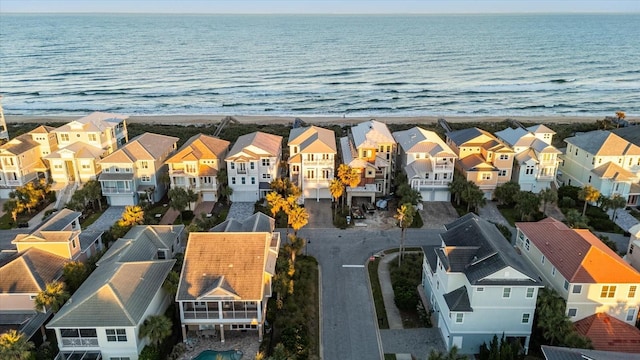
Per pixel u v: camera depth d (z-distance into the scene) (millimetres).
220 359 38281
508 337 42875
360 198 76625
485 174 75312
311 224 68312
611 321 42656
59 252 50125
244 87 179125
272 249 50562
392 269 56344
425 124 124125
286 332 42969
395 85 182875
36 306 42219
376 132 77812
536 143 77500
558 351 34844
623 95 170000
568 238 47594
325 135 81000
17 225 67750
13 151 75562
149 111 148125
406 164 77688
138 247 50906
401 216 55906
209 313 43219
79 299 41188
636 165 74938
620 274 42281
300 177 76375
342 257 59688
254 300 42250
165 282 45000
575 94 171625
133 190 74125
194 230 54406
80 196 69938
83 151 77562
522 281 40781
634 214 70875
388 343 44500
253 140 77062
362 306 50062
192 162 73625
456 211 72750
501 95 169375
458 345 43000
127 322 39438
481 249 44000
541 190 71688
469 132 82125
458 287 43531
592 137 78562
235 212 72438
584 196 67375
